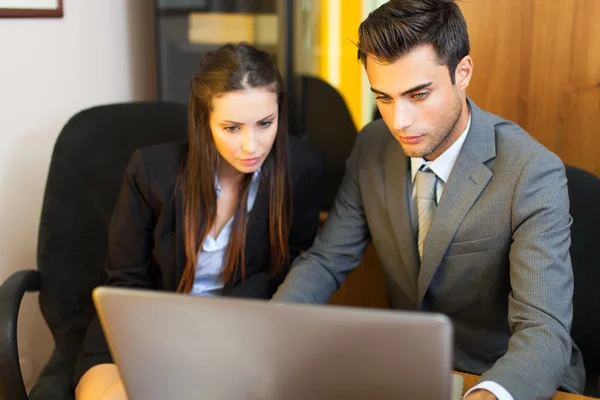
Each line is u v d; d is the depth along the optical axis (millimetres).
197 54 2000
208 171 1438
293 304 764
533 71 1616
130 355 848
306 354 780
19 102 1767
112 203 1646
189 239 1464
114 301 813
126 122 1674
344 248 1504
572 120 1606
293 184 1556
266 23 1899
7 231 1785
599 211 1369
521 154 1247
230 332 794
